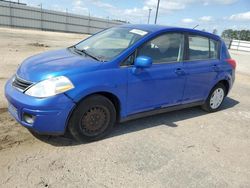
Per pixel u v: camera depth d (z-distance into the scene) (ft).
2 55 34.99
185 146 14.11
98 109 12.98
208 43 18.31
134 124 16.01
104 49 14.56
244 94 27.40
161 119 17.34
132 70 13.64
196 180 11.30
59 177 10.39
